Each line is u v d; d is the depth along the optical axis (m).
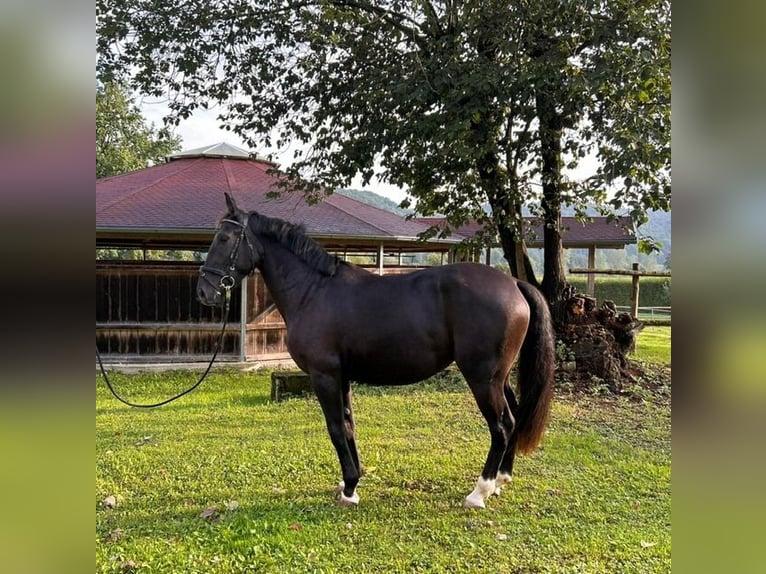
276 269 3.66
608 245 13.93
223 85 8.16
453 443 4.82
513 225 7.63
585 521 3.30
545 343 3.49
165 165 11.96
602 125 6.19
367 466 4.21
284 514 3.41
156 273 8.79
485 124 6.67
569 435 5.02
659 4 5.61
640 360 8.28
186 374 8.52
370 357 3.45
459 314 3.32
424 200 8.43
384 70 7.45
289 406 6.26
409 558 2.88
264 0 7.47
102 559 2.85
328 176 7.97
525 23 6.14
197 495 3.73
